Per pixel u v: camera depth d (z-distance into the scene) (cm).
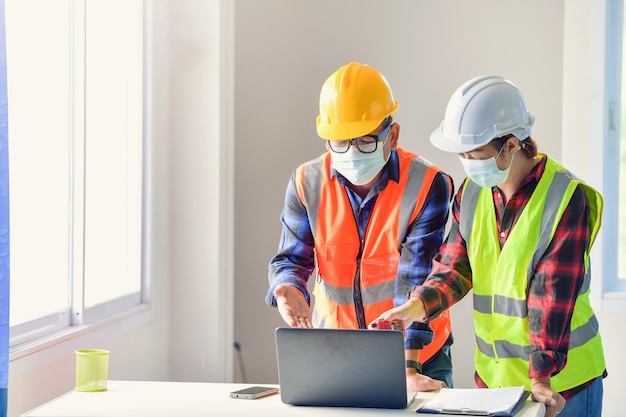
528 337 223
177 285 372
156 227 355
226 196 374
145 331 345
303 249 267
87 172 306
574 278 212
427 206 252
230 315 382
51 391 267
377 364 199
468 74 392
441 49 394
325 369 202
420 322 237
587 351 226
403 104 398
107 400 212
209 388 227
